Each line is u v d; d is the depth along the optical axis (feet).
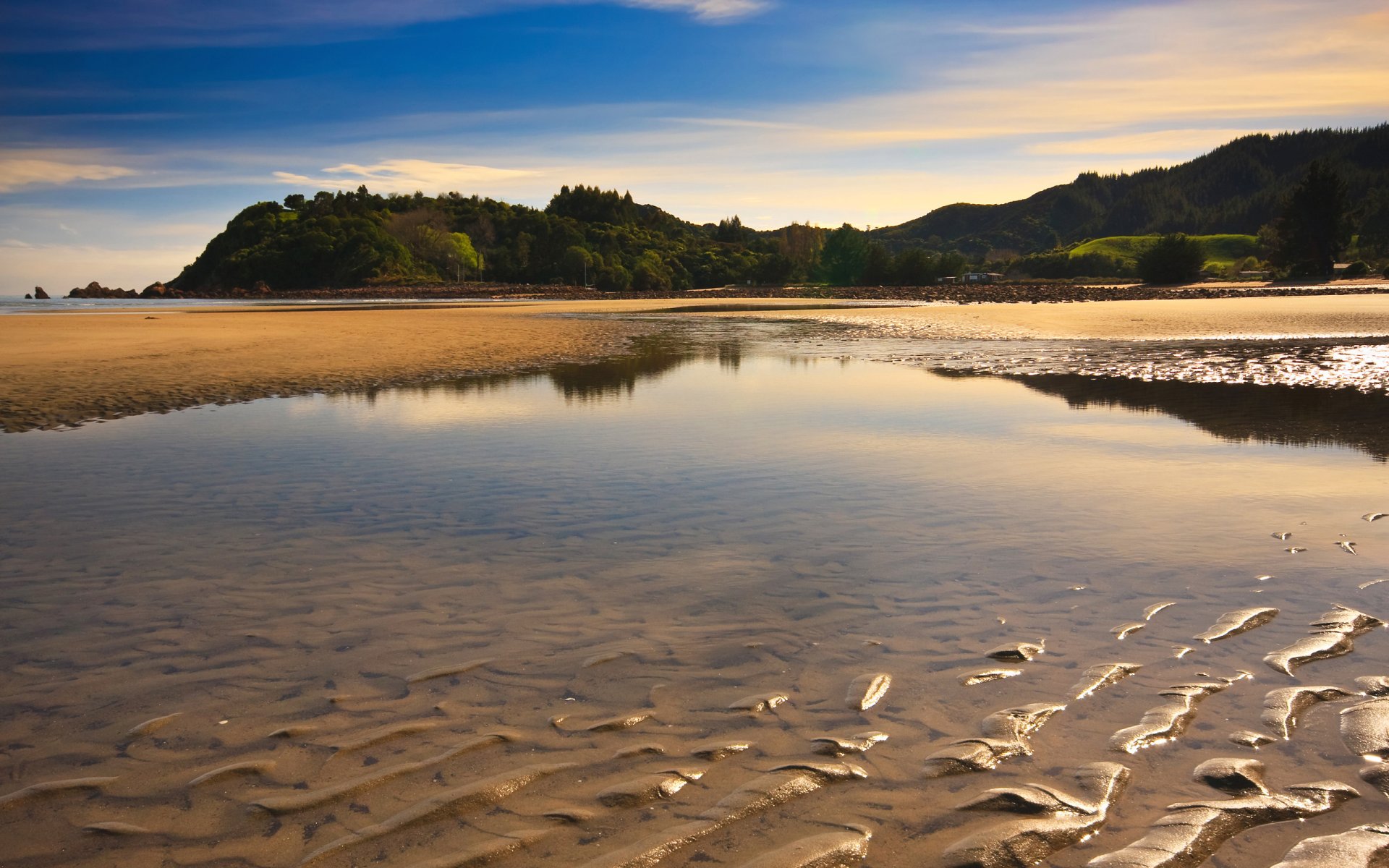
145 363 68.90
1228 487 28.02
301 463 33.40
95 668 15.62
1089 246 637.30
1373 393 48.85
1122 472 30.35
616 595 19.19
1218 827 10.19
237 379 59.77
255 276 483.51
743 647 16.21
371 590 19.76
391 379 60.59
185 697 14.40
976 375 61.05
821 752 12.23
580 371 65.67
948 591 19.08
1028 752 12.10
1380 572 19.56
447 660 15.80
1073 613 17.62
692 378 61.11
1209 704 13.48
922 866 9.63
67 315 155.63
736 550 22.40
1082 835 10.14
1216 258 585.22
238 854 10.07
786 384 56.75
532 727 13.14
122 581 20.45
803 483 29.50
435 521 25.49
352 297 369.09
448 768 11.93
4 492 29.07
